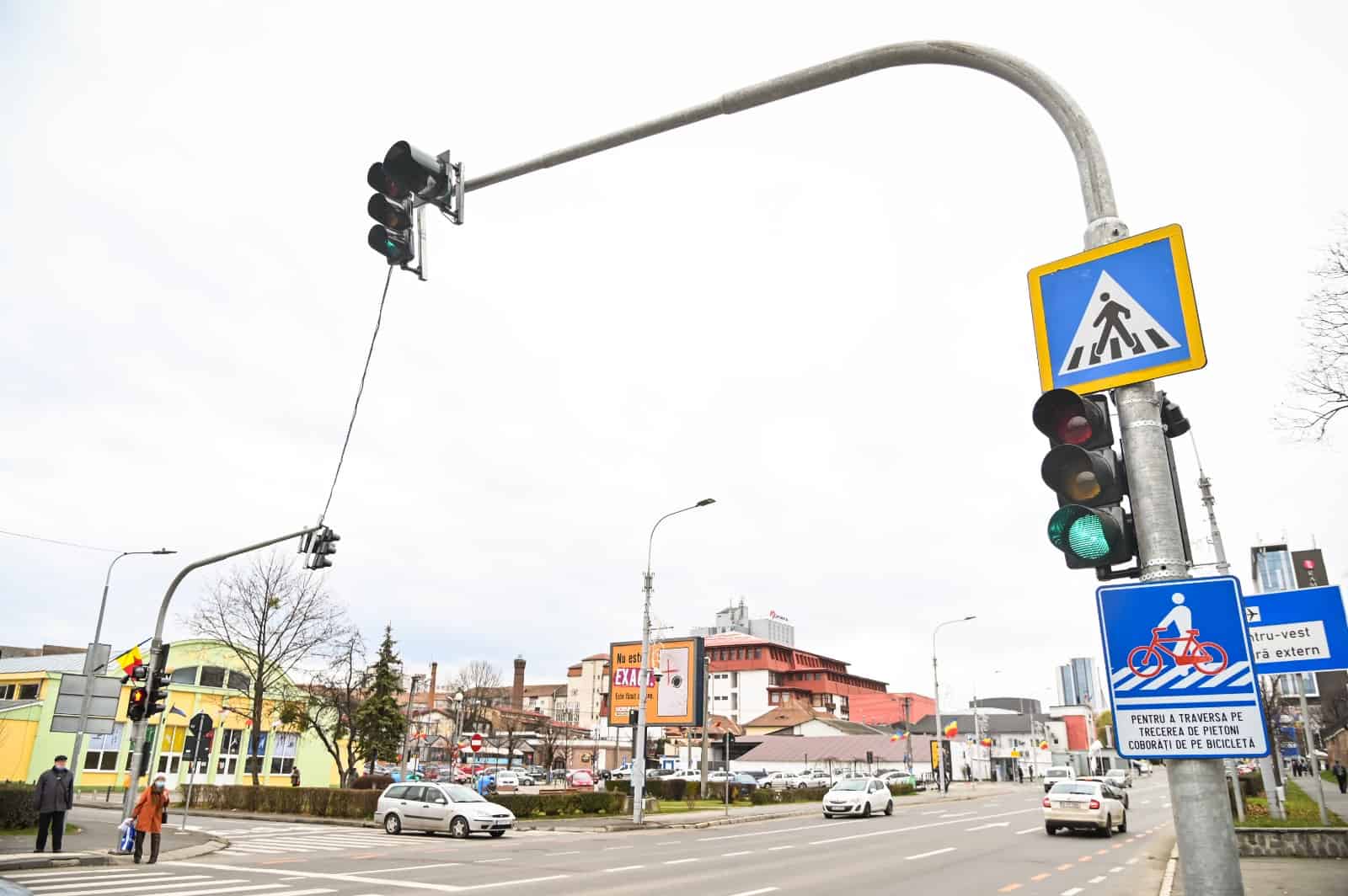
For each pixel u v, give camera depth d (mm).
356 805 31766
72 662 50562
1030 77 4703
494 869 15852
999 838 24609
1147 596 3932
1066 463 4289
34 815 22438
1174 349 4191
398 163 6488
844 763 77688
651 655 40125
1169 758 3766
